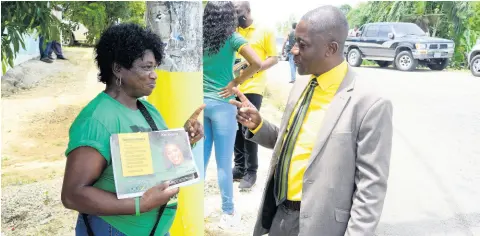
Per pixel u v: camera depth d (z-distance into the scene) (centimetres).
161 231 214
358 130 210
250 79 513
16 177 586
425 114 909
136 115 206
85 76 1320
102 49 200
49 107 973
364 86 215
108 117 194
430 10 1792
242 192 539
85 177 184
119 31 198
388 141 208
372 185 205
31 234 429
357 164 212
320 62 221
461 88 1223
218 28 392
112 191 194
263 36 505
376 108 208
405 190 495
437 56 1548
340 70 224
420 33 1612
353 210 209
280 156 239
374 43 1647
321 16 217
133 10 957
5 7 379
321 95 228
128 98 207
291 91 251
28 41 1383
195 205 323
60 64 1428
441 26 1761
